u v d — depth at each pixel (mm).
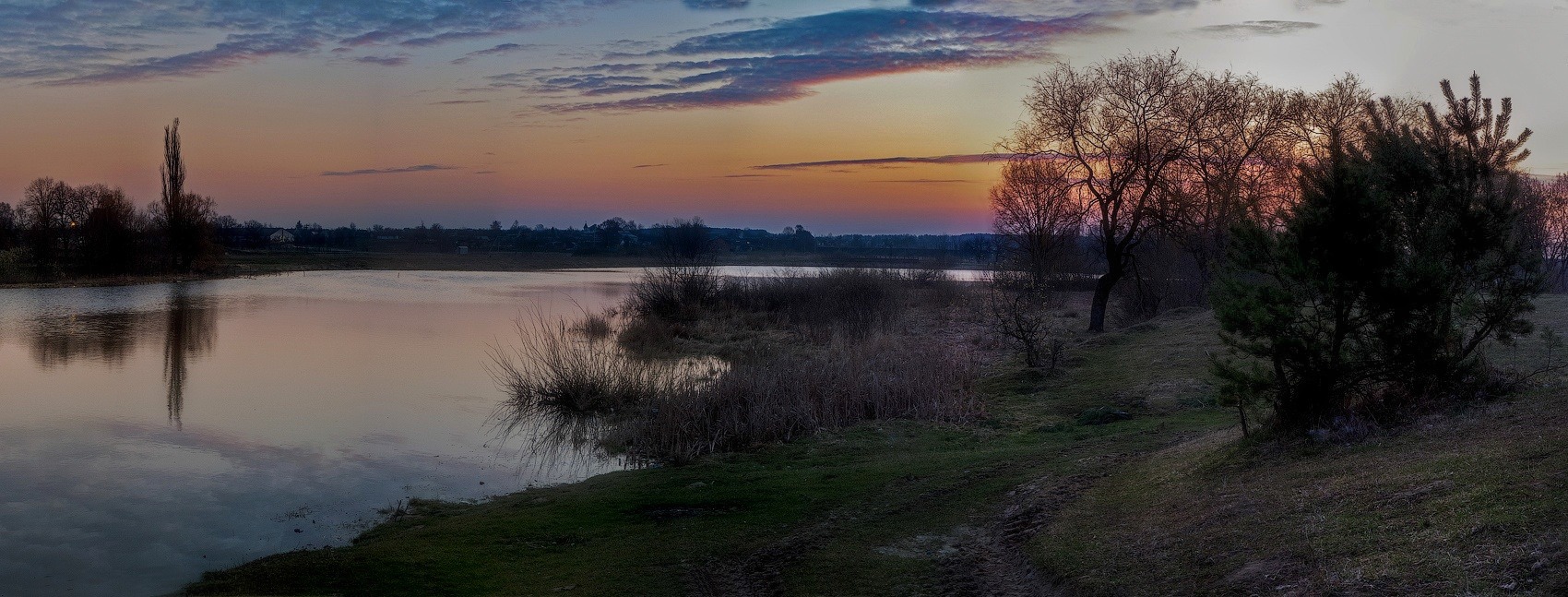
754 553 9477
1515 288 9922
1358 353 9727
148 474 14805
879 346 25750
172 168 78500
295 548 11195
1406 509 6684
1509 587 5215
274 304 49375
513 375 23375
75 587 9938
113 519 12375
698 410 17344
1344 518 6918
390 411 20406
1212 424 13367
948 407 17922
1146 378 18953
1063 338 26672
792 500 11609
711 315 39156
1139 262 35656
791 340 32281
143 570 10422
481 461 15836
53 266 68500
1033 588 7707
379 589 9180
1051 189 40531
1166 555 7379
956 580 8125
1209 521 7797
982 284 47125
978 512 10164
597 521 11344
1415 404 9461
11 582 10062
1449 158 10094
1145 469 10500
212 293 57531
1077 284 50312
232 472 15039
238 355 29484
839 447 15578
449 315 44062
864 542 9508
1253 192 31000
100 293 57031
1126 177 28188
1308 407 9773
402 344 32469
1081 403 17828
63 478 14555
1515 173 10227
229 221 136875
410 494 13773
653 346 30703
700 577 8875
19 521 12289
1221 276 10430
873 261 67750
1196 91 28609
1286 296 9672
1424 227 9859
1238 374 9984
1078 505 9531
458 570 9656
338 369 26625
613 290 64938
